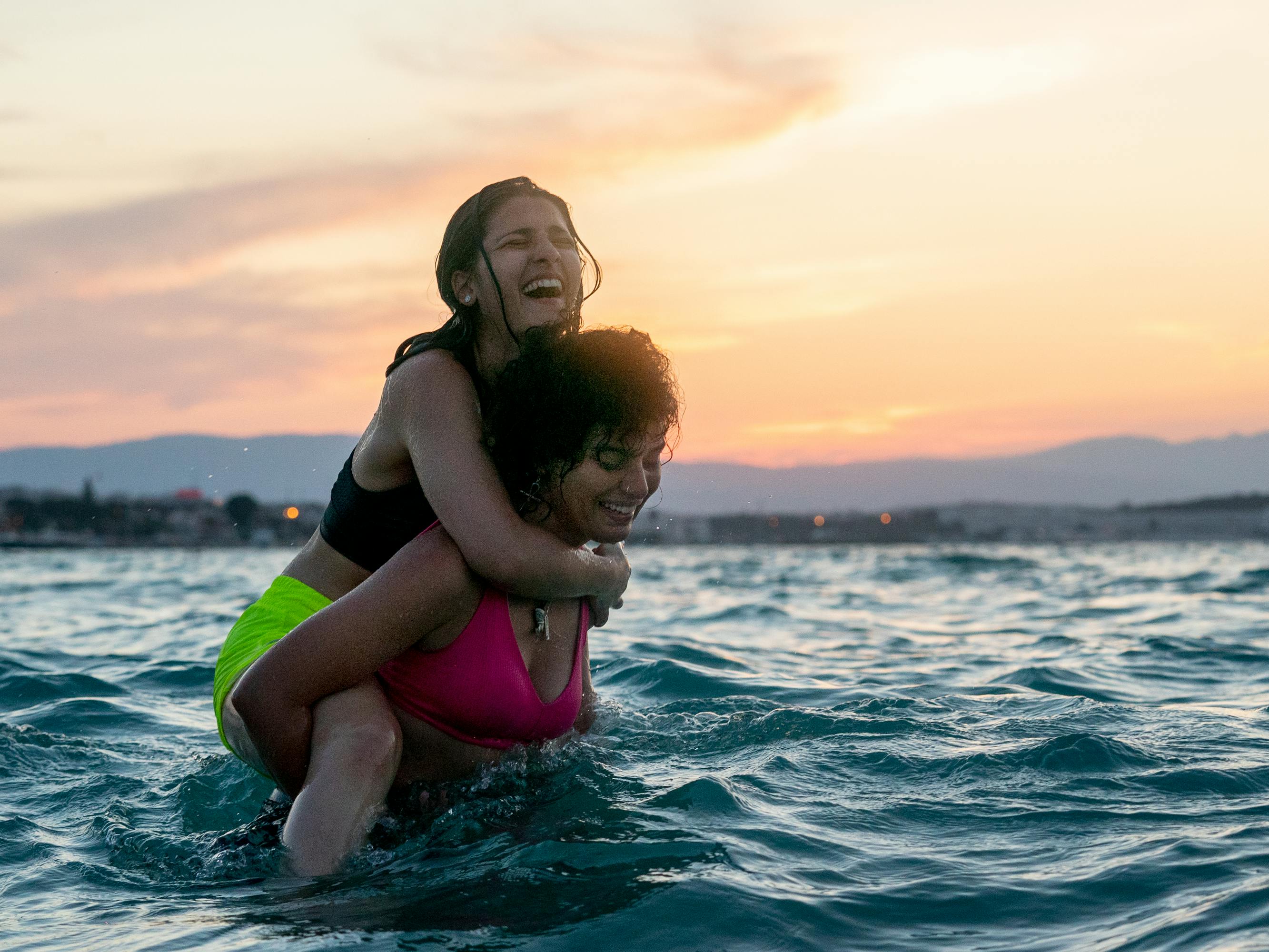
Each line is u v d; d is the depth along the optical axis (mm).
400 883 2033
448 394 2703
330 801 2258
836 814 2396
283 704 2393
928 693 4230
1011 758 2828
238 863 2232
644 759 2957
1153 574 17297
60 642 7117
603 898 1884
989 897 1883
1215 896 1825
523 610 2678
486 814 2434
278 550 96312
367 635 2410
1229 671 4949
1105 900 1855
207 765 3162
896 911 1824
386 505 2844
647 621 8633
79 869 2252
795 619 8898
